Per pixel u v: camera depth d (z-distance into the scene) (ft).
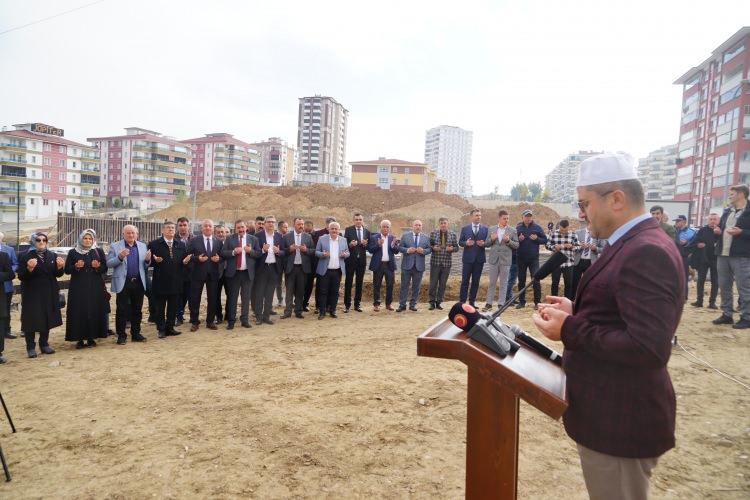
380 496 10.60
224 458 12.53
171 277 29.01
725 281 25.79
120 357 24.17
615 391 5.71
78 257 26.50
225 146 366.84
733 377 17.66
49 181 258.37
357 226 37.27
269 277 32.96
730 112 180.14
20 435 14.48
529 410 15.62
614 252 5.87
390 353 23.17
